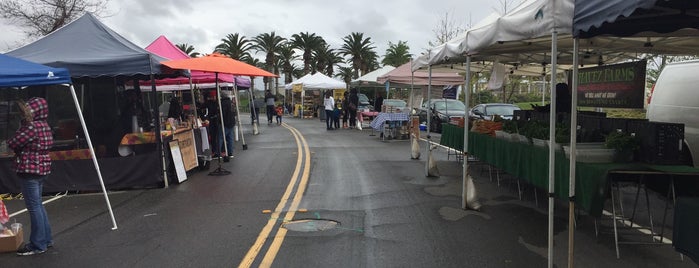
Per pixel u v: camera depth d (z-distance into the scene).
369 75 25.58
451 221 6.54
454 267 4.84
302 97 37.78
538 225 6.35
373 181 9.49
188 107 19.55
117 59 8.73
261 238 5.80
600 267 4.85
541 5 4.64
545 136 6.91
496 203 7.62
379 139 18.25
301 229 6.17
